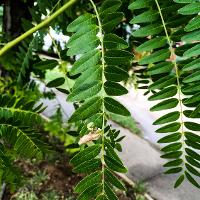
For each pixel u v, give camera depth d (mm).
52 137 1730
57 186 1526
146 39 320
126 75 193
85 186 188
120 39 196
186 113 222
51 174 1573
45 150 292
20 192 1360
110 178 189
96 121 193
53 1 308
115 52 194
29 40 357
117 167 189
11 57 396
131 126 2461
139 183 1706
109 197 188
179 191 1755
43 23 236
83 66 196
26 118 282
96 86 194
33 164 1596
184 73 218
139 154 2084
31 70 443
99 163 191
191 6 192
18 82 388
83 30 201
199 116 217
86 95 193
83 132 220
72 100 192
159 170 1936
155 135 2502
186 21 213
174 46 250
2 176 323
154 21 213
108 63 195
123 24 454
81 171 190
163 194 1719
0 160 282
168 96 218
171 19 212
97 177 190
